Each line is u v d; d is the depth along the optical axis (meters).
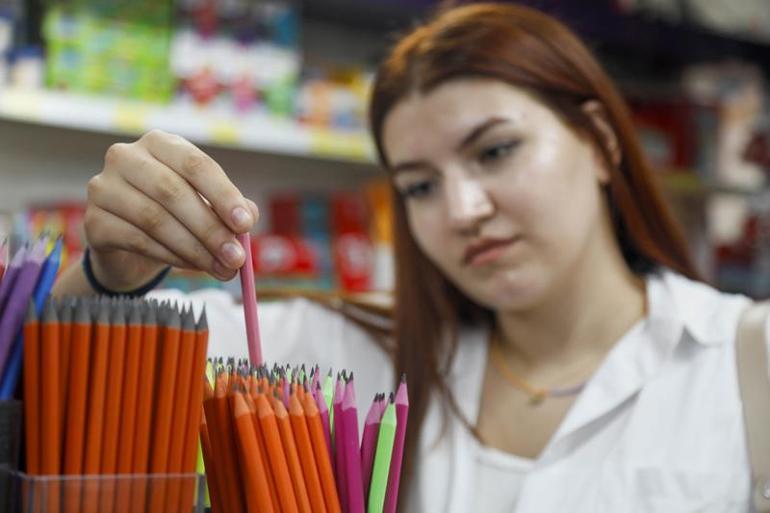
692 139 3.32
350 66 2.97
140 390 0.69
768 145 3.50
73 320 0.68
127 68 2.18
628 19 3.01
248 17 2.38
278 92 2.42
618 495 1.26
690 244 3.47
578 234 1.35
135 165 0.85
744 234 3.57
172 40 2.25
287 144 2.38
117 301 0.72
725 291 3.46
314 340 1.61
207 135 2.24
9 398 0.71
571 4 2.80
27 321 0.67
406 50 1.36
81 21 2.12
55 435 0.67
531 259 1.33
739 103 3.57
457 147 1.30
